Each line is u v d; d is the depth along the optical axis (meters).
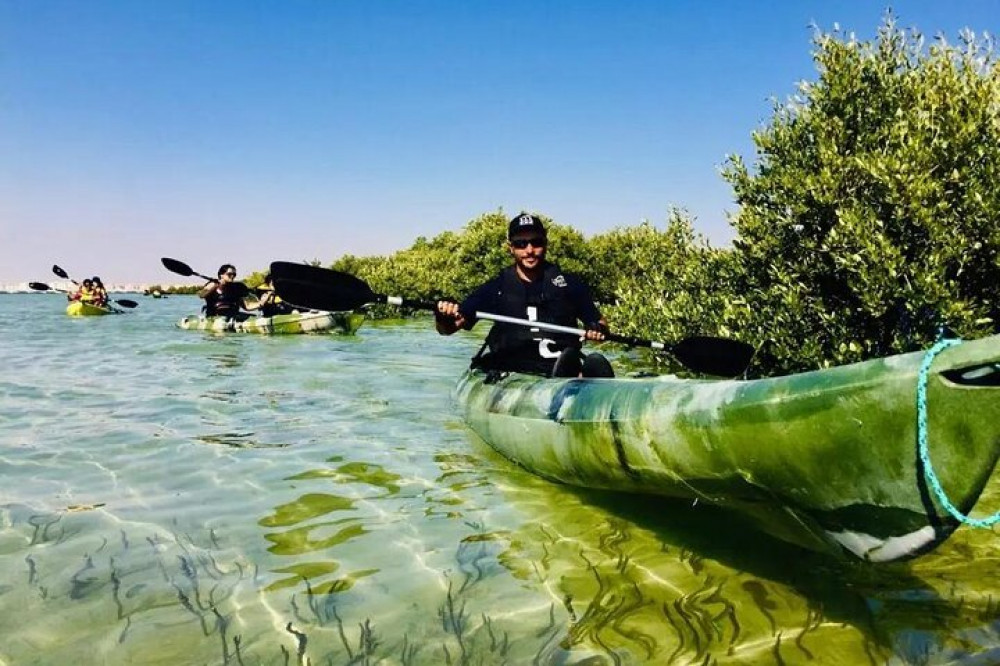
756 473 2.56
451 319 4.66
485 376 5.13
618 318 9.38
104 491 3.77
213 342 12.70
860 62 6.33
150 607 2.45
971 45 6.04
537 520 3.37
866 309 5.77
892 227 5.75
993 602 2.46
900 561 2.34
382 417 5.77
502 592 2.59
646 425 2.96
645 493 3.35
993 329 5.62
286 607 2.46
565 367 4.36
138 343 12.45
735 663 2.10
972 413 2.02
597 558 2.91
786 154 6.64
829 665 2.08
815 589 2.61
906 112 5.93
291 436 5.07
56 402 6.39
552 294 4.87
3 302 47.81
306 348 11.71
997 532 3.14
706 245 7.79
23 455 4.48
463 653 2.16
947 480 2.09
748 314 6.42
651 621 2.36
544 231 4.80
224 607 2.46
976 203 5.34
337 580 2.68
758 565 2.83
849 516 2.40
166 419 5.64
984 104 5.75
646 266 10.66
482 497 3.72
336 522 3.32
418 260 25.62
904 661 2.10
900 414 2.12
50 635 2.26
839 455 2.28
